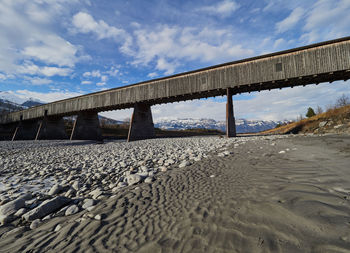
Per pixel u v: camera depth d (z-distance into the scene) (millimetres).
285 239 1548
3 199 3898
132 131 24297
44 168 7145
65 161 8859
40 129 36094
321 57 14766
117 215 2537
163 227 2080
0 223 2848
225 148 9000
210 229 1896
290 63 16000
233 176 3803
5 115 50750
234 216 2070
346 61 13773
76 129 31094
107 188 4223
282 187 2727
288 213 1918
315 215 1794
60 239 2098
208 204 2510
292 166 4078
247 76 17922
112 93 27453
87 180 4926
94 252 1769
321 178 2955
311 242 1455
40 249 1927
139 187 3721
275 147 8031
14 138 41812
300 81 17312
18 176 6254
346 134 11664
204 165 5262
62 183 4965
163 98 23656
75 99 32188
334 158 4480
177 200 2816
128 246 1807
